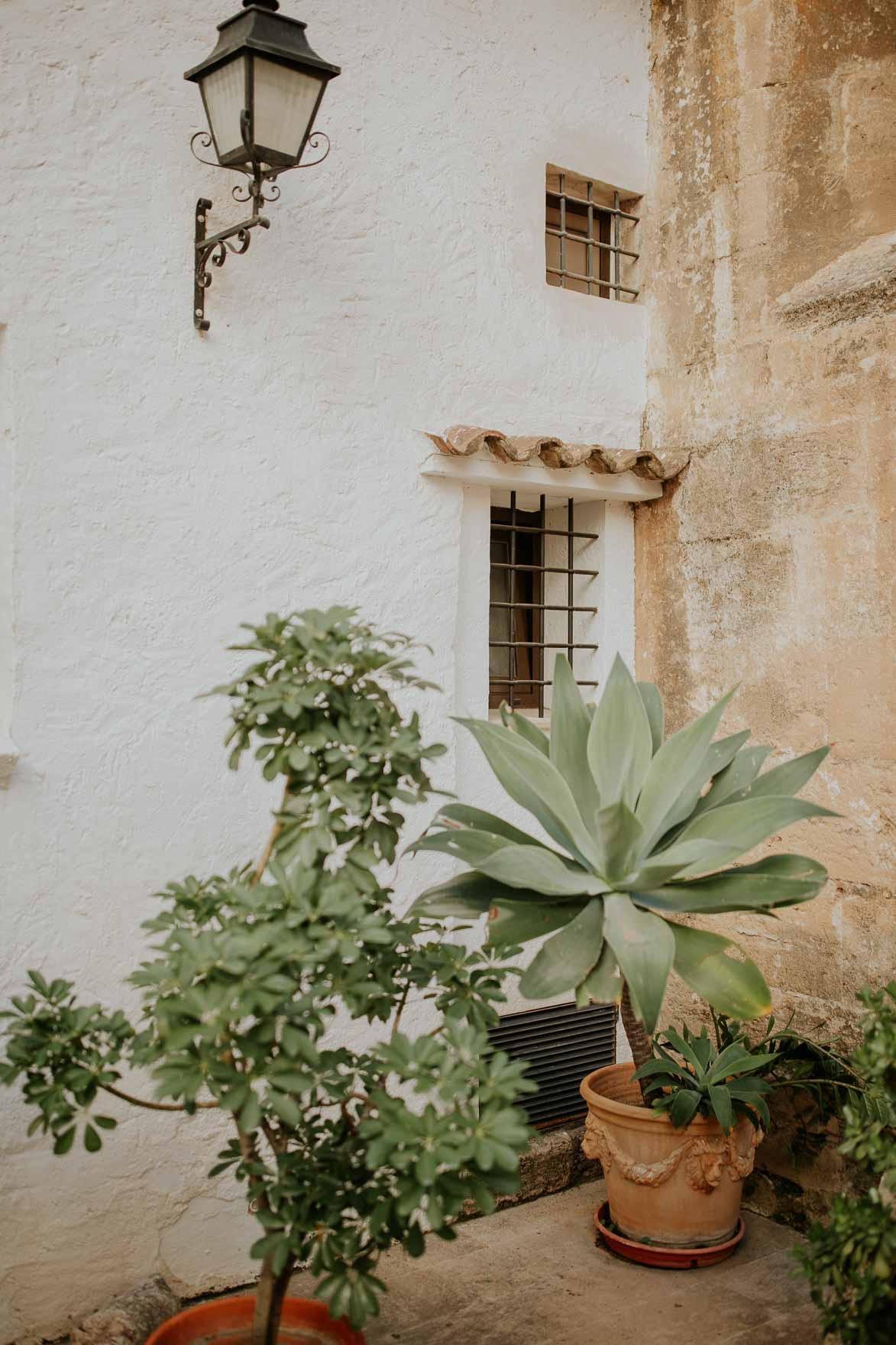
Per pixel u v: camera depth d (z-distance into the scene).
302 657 2.08
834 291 3.40
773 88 3.62
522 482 3.62
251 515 3.09
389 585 3.36
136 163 2.89
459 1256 3.24
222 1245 2.97
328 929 1.95
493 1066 1.94
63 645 2.78
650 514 4.02
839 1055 3.29
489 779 3.65
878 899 3.24
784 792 2.71
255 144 2.65
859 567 3.32
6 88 2.70
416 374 3.44
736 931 3.61
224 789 3.03
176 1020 1.84
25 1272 2.70
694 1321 2.88
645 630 4.04
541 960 2.46
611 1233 3.24
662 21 4.03
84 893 2.81
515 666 4.06
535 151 3.77
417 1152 1.81
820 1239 2.29
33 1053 2.03
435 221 3.49
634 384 4.05
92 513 2.83
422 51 3.46
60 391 2.78
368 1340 2.79
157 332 2.93
